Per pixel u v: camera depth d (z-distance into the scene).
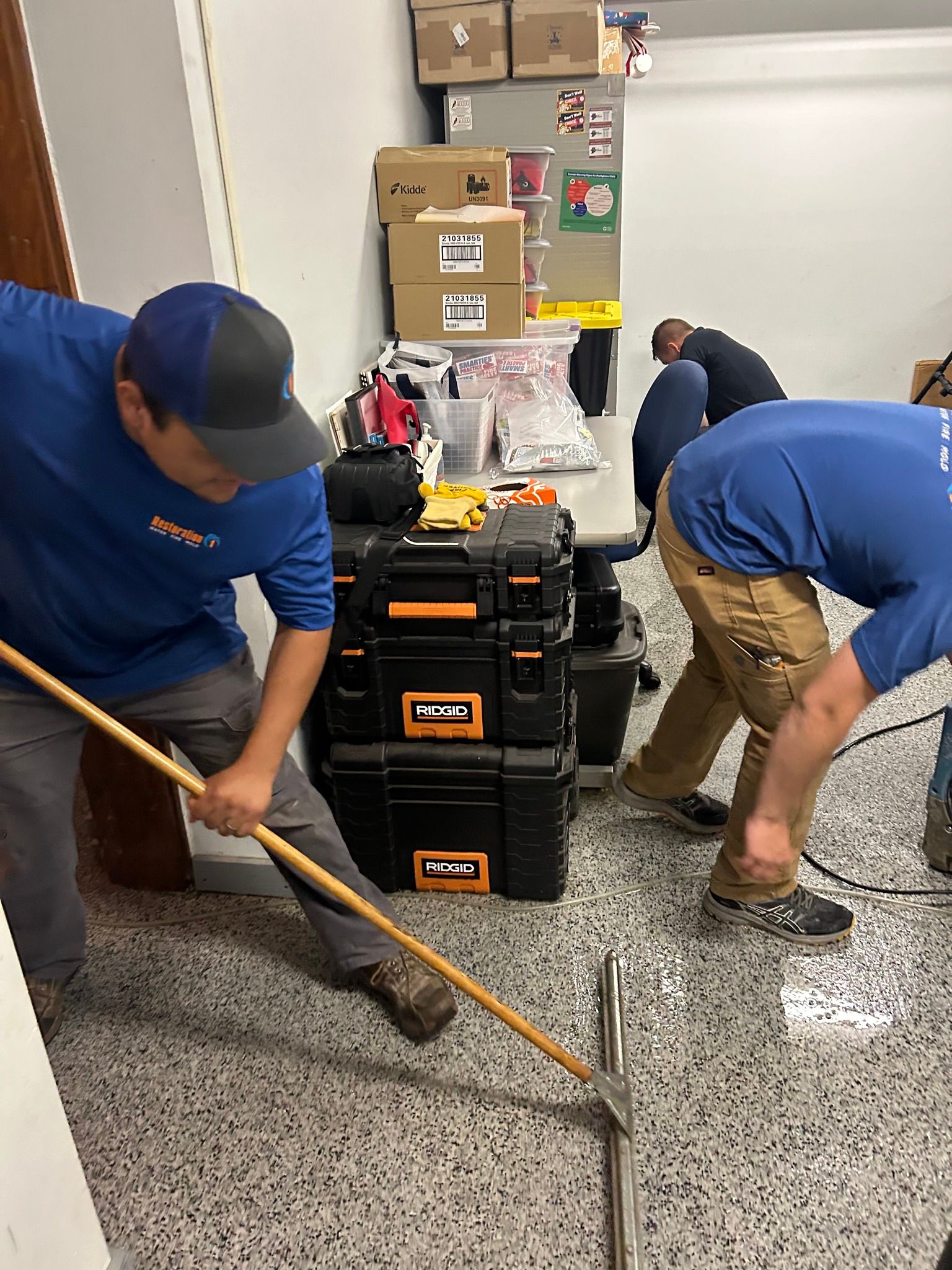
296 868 1.32
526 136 3.23
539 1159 1.35
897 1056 1.51
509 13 3.05
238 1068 1.51
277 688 1.21
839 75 4.33
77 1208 1.06
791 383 4.98
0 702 1.26
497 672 1.73
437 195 2.51
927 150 4.42
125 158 1.41
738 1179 1.31
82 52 1.35
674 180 4.59
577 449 2.26
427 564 1.63
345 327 2.24
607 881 1.95
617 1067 1.45
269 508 1.09
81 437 0.99
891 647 1.12
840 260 4.67
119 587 1.16
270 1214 1.28
